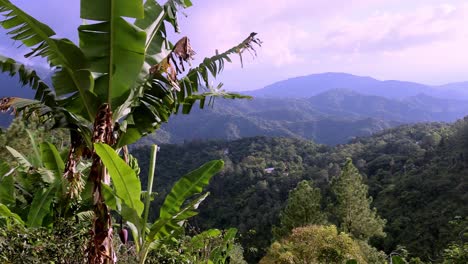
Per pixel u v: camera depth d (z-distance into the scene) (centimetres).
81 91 301
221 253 539
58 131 907
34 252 387
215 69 362
